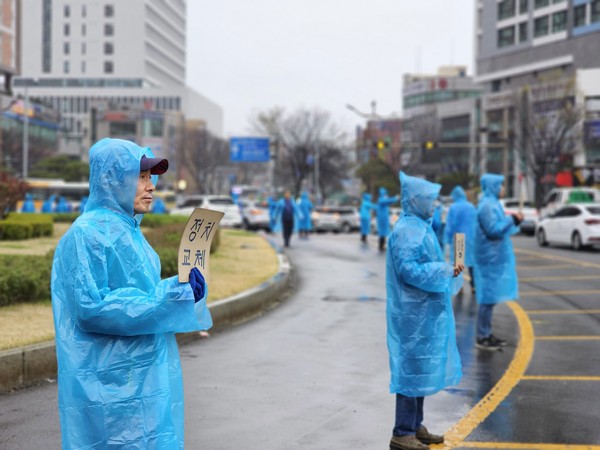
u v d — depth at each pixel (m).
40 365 7.85
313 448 5.88
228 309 11.63
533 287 16.70
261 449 5.84
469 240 15.70
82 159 117.12
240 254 20.53
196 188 123.25
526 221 37.44
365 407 7.05
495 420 6.67
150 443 3.58
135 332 3.51
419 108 110.88
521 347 10.01
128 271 3.63
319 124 80.81
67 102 153.62
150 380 3.61
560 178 60.22
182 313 3.53
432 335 5.83
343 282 17.44
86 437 3.50
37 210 59.22
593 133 59.97
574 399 7.36
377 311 13.05
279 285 14.78
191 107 161.25
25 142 64.06
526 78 78.81
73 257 3.52
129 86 154.25
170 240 17.31
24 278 10.69
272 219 38.16
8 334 8.57
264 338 10.51
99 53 153.88
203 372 8.40
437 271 5.70
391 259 5.92
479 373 8.50
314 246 28.36
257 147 72.19
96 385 3.51
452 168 82.12
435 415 6.84
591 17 70.56
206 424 6.46
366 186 83.12
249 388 7.70
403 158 84.56
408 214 5.97
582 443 6.04
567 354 9.55
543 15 75.94
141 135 121.38
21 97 82.12
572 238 27.36
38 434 6.10
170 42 177.38
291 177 98.75
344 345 10.02
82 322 3.47
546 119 59.56
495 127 77.62
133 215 3.77
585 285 17.00
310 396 7.42
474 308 13.70
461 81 115.25
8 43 80.31
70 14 153.75
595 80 61.62
